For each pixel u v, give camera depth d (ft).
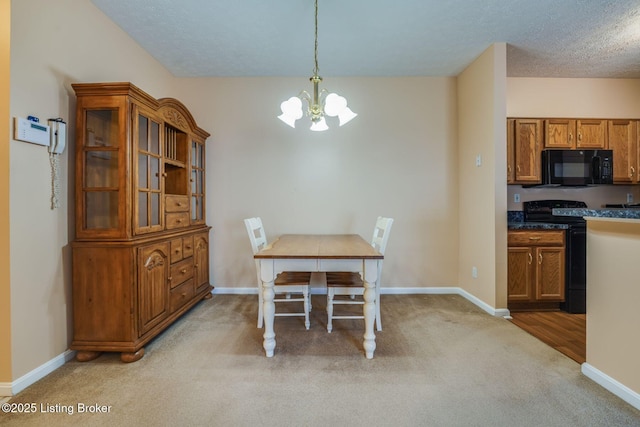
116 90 6.29
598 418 4.66
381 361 6.40
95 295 6.38
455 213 11.31
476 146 9.95
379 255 6.48
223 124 11.27
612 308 5.28
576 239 9.29
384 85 11.25
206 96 11.23
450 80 11.26
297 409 4.91
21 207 5.45
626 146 10.50
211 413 4.82
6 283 5.27
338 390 5.41
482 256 9.66
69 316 6.45
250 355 6.68
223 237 11.31
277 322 8.61
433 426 4.53
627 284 5.02
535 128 10.35
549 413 4.78
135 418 4.70
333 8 7.34
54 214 6.10
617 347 5.19
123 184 6.33
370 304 6.55
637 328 4.86
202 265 10.23
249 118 11.27
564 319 8.80
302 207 11.32
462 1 7.10
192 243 9.34
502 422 4.59
